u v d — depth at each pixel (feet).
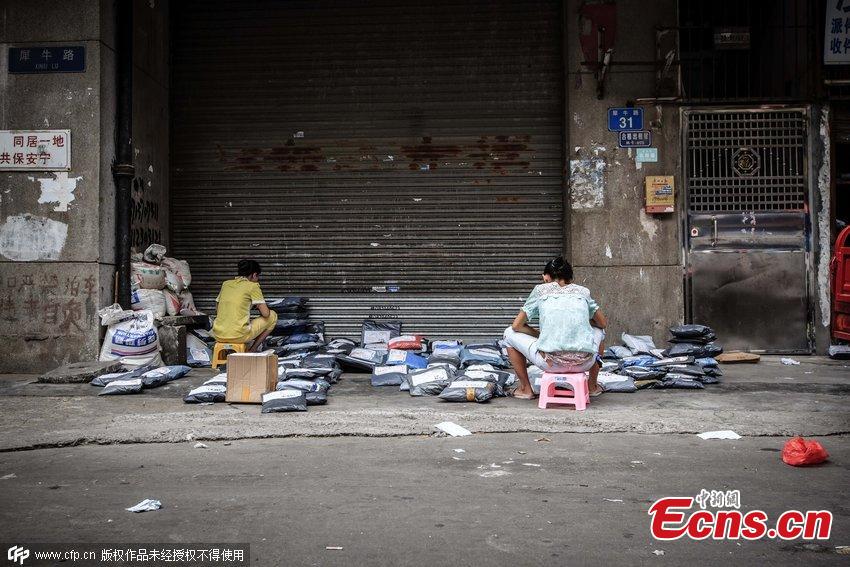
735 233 27.86
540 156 29.48
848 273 25.95
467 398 19.13
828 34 27.68
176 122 30.32
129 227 26.00
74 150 24.90
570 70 28.14
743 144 27.94
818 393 20.26
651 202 27.66
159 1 29.14
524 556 9.35
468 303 29.76
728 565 9.12
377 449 14.80
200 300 30.37
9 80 25.04
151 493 11.97
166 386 21.81
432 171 29.76
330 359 23.99
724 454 14.32
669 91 27.81
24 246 24.93
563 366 18.28
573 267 28.12
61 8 24.97
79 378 22.18
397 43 29.78
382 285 29.96
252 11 30.07
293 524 10.48
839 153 29.50
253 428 16.17
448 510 11.05
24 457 14.38
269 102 30.04
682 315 27.94
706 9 29.01
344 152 29.91
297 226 30.12
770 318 27.91
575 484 12.35
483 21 29.58
